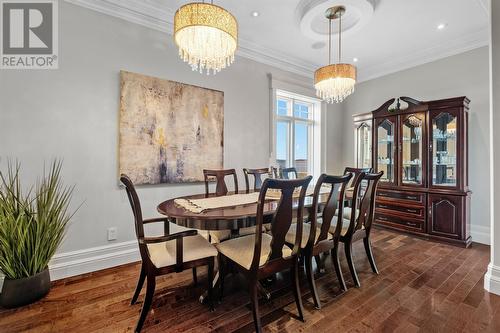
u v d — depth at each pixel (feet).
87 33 8.03
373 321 5.51
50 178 7.35
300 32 10.79
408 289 6.85
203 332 5.17
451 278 7.47
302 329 5.25
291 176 11.10
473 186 11.06
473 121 11.08
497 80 6.61
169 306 6.08
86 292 6.75
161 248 5.91
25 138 7.18
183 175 9.91
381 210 12.80
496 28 6.59
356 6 8.43
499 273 6.54
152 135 9.18
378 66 14.30
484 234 10.69
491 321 5.47
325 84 9.71
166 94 9.48
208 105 10.62
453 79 11.71
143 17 8.99
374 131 13.23
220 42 6.81
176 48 9.83
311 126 16.26
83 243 8.05
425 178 11.29
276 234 5.22
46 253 6.48
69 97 7.77
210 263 5.90
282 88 13.55
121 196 8.70
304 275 7.77
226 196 7.98
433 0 8.53
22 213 6.07
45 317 5.64
